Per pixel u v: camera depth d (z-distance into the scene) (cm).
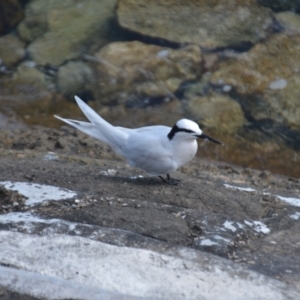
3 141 1435
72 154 1359
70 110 1616
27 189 1012
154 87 1625
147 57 1659
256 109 1569
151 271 770
